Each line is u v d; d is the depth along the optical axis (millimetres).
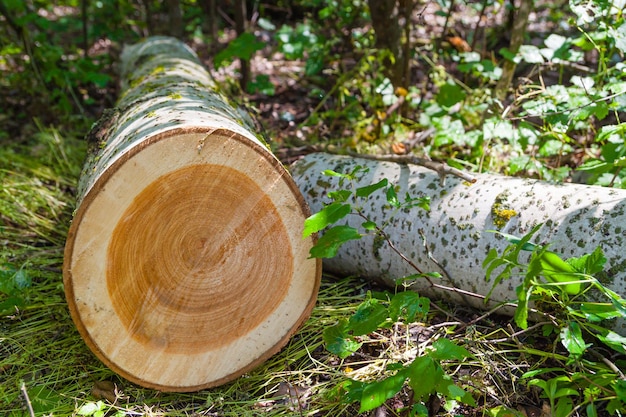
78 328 1153
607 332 1102
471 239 1274
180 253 1168
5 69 2398
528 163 1523
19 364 1271
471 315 1321
